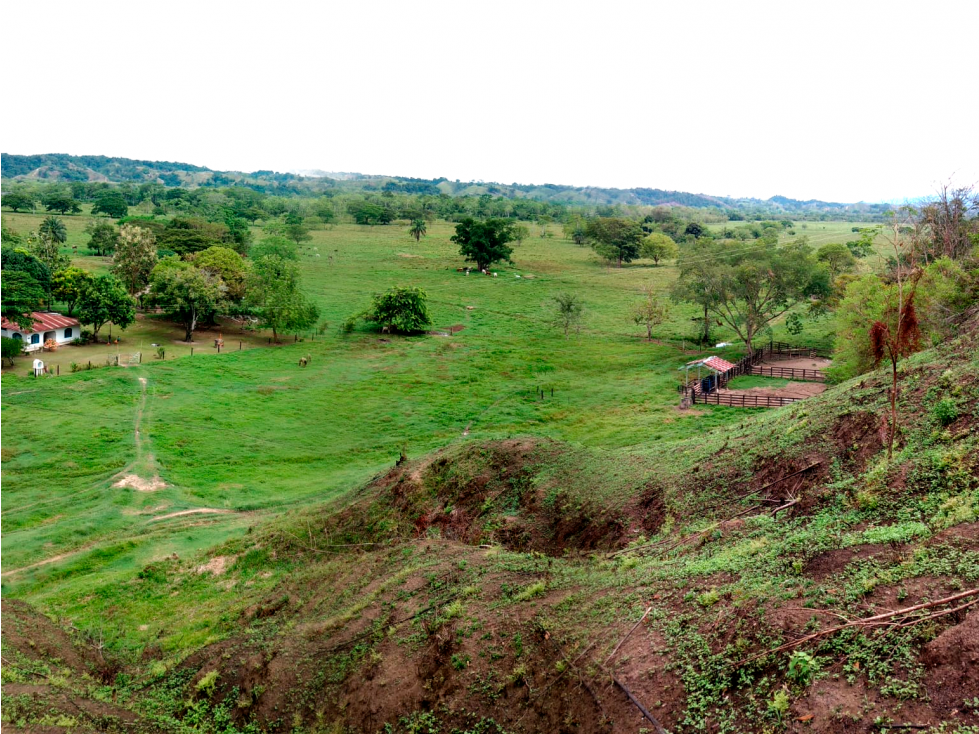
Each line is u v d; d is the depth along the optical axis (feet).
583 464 101.71
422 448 175.73
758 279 237.04
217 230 457.68
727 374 210.18
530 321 325.83
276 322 275.80
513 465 104.88
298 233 543.39
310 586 91.71
